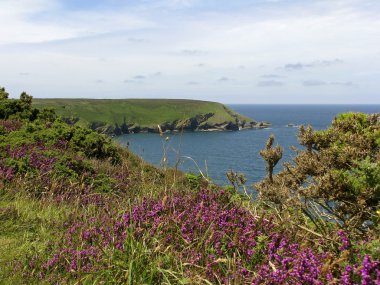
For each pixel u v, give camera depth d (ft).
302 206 17.74
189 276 14.56
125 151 50.24
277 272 12.76
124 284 14.78
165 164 25.20
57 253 17.83
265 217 18.44
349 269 11.80
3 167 30.89
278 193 18.37
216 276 14.07
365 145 20.40
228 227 16.93
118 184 31.76
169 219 17.69
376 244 12.60
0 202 25.89
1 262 17.84
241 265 14.87
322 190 17.63
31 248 18.95
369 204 17.21
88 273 15.61
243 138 435.53
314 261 12.96
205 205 19.97
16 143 37.47
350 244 13.93
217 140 390.63
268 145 20.68
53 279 15.97
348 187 17.44
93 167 36.42
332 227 17.63
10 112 55.42
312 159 20.35
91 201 27.02
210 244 16.26
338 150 20.18
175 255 16.05
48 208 25.62
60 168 32.45
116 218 18.97
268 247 15.10
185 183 29.40
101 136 47.16
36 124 48.57
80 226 20.16
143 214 18.57
